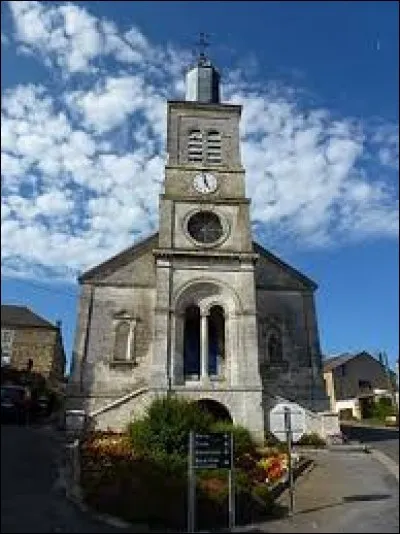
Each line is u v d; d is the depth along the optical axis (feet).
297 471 70.59
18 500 51.29
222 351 98.17
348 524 50.88
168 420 73.46
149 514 49.93
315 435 89.30
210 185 103.65
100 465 63.05
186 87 122.21
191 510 49.62
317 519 53.06
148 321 99.76
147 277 102.58
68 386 93.15
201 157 107.55
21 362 133.80
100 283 100.83
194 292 94.94
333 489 63.36
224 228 99.66
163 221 98.84
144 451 69.87
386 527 49.65
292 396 100.01
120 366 95.91
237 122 111.75
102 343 97.04
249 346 90.89
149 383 87.45
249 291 94.58
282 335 104.01
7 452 64.08
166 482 55.72
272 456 77.71
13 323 136.26
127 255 103.50
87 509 50.65
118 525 48.14
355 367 188.55
